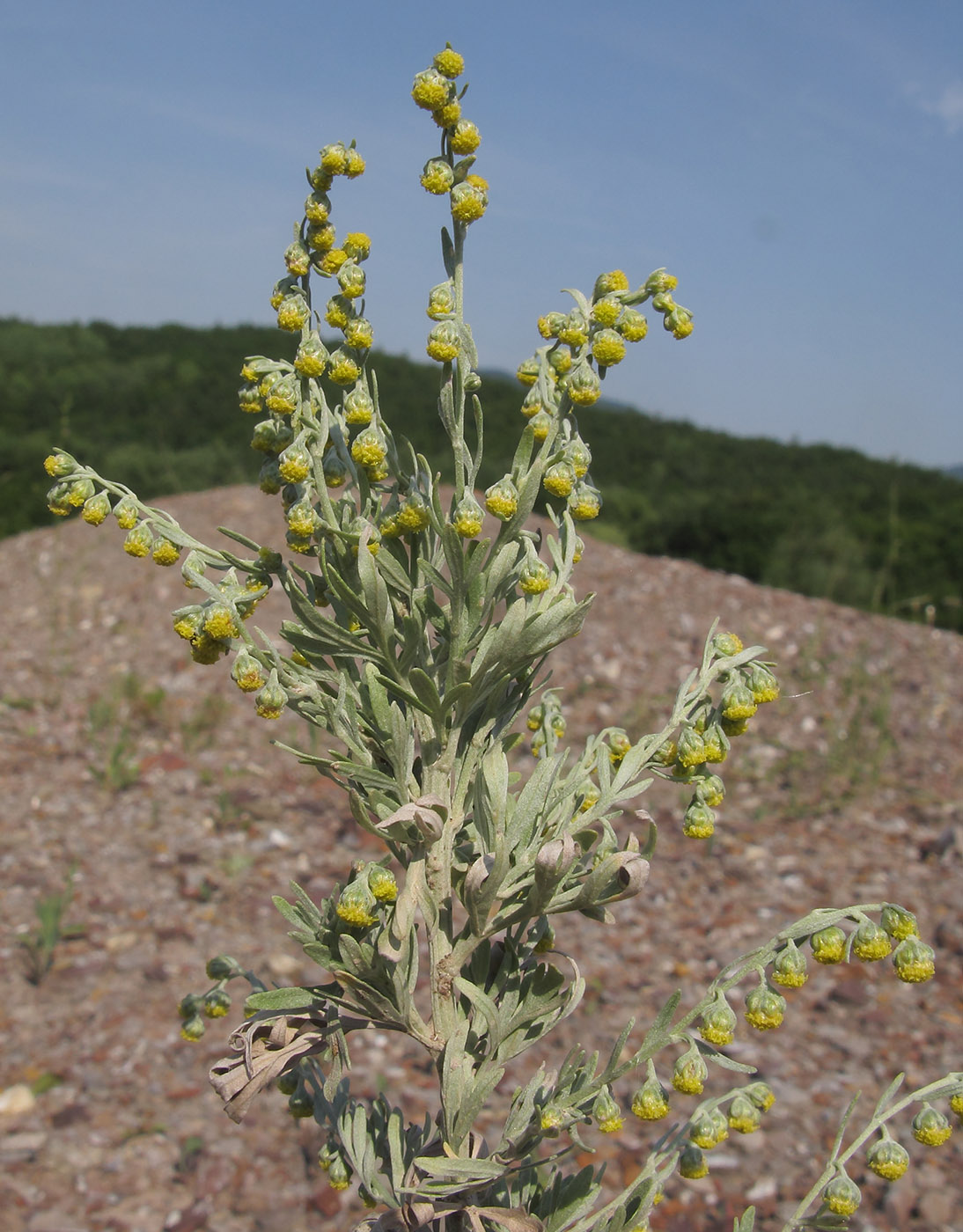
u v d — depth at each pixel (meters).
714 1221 3.53
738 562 21.98
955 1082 1.55
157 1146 3.82
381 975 1.53
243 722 8.21
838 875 6.09
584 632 10.09
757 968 1.51
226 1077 1.62
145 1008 4.62
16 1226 3.36
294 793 6.98
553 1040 4.56
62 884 5.62
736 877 6.08
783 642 10.17
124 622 9.95
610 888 1.57
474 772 1.66
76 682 8.75
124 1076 4.20
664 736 1.66
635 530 25.66
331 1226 3.47
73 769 7.11
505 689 1.69
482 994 1.58
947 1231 3.51
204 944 5.13
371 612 1.49
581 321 1.61
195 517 11.90
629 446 39.03
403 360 38.06
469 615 1.54
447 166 1.53
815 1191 1.56
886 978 5.19
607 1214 1.64
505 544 1.55
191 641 1.58
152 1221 3.44
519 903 1.64
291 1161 3.81
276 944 5.17
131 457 24.45
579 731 8.09
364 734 1.66
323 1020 1.65
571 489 1.64
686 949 5.34
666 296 1.61
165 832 6.29
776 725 8.57
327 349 1.58
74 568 11.12
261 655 1.56
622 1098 4.30
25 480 20.41
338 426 1.64
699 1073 1.50
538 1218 1.67
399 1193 1.66
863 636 10.42
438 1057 1.65
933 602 16.91
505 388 39.50
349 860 6.12
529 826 1.61
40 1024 4.48
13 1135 3.82
